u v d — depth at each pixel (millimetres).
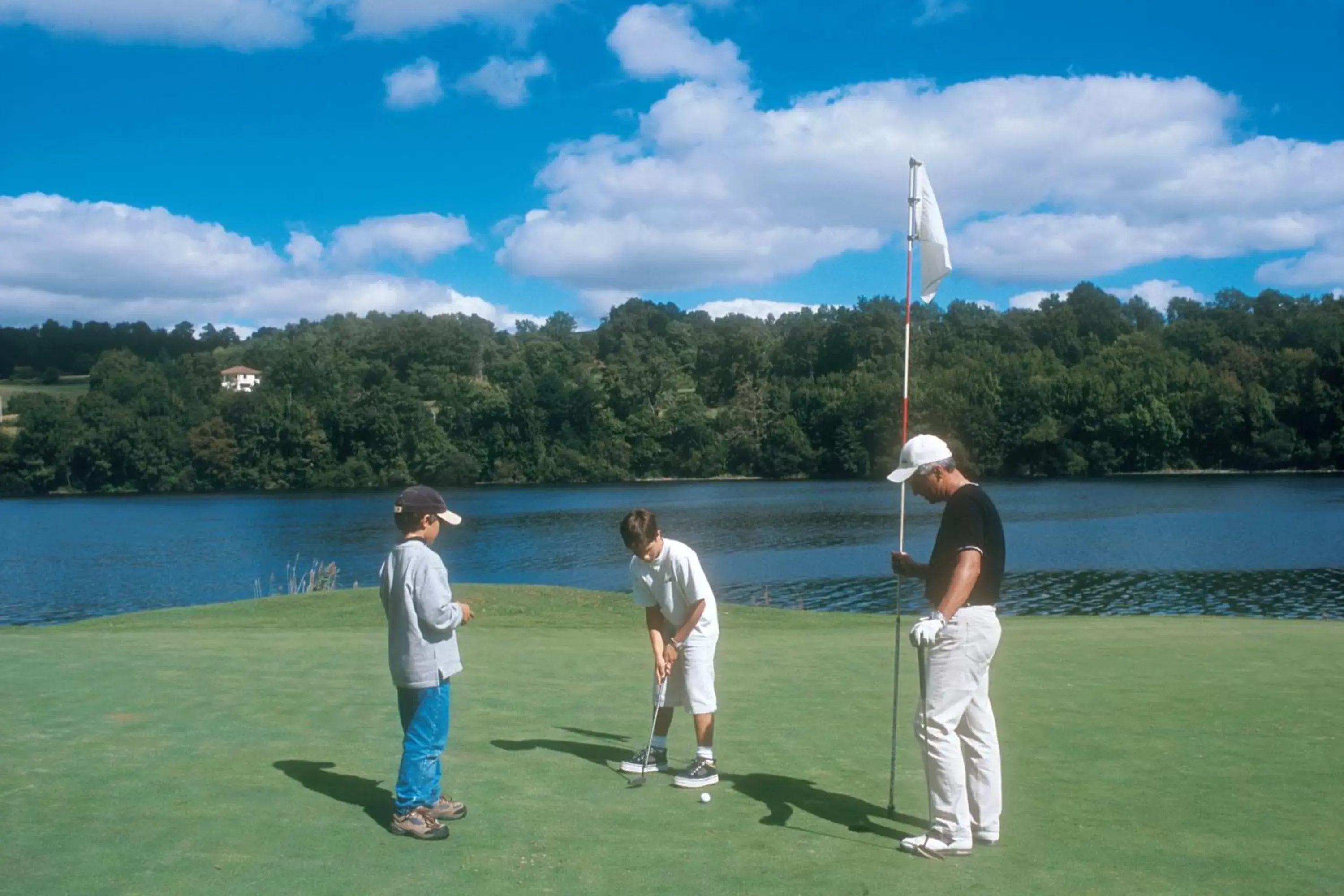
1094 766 7289
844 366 129625
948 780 5297
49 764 6625
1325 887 4957
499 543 51844
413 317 142750
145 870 4832
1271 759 7488
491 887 4695
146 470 103188
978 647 5340
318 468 106562
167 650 12383
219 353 185000
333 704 8711
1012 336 136375
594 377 125875
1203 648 13391
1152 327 144750
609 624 19859
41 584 41312
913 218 7371
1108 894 4812
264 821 5559
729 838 5477
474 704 9133
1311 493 72438
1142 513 59625
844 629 18000
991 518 5410
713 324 198625
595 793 6266
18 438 102688
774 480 108438
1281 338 113312
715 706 6543
